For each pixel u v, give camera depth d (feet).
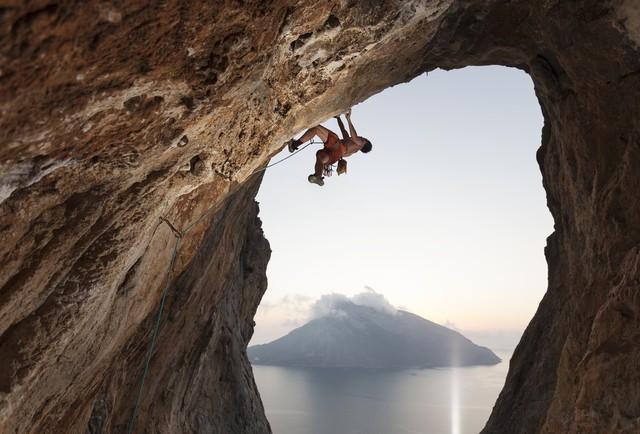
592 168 31.19
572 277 35.01
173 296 29.25
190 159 17.62
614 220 28.43
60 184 12.67
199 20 11.76
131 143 13.44
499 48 35.19
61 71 9.84
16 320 13.71
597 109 30.01
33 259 13.16
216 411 62.08
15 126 9.98
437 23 29.01
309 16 17.81
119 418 30.86
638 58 26.55
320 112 26.45
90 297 15.21
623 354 23.98
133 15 10.22
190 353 43.91
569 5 27.17
